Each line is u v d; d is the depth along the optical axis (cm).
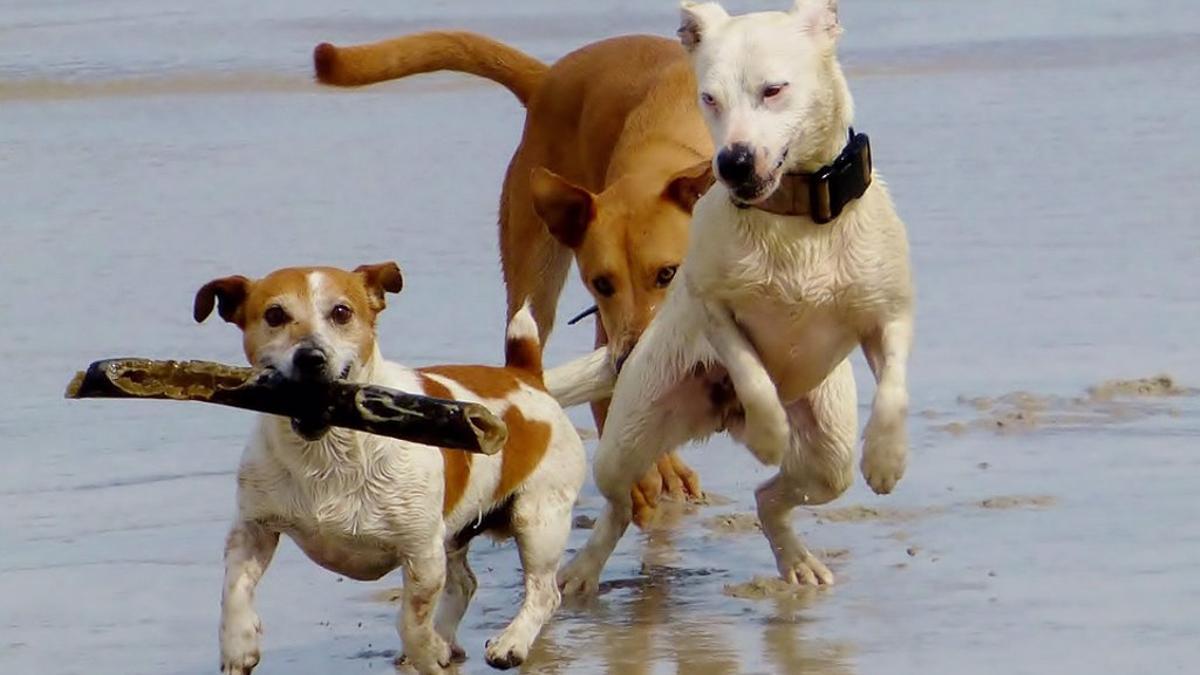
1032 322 1595
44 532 1195
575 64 1489
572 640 1053
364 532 926
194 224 1916
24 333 1590
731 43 1041
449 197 2012
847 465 1148
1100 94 2442
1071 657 983
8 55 2672
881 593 1096
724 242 1066
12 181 2083
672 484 1311
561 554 1043
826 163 1052
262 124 2366
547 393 1060
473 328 1598
